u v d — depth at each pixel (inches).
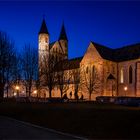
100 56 3129.9
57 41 4416.8
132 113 1021.8
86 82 3149.6
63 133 811.4
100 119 952.9
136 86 2920.8
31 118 1197.1
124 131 770.8
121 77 3184.1
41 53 3900.1
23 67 2632.9
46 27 4488.2
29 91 2694.4
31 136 738.2
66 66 3275.1
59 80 2829.7
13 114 1396.4
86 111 1185.4
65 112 1213.7
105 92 3061.0
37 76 2679.6
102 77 3063.5
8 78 2078.0
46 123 1037.2
